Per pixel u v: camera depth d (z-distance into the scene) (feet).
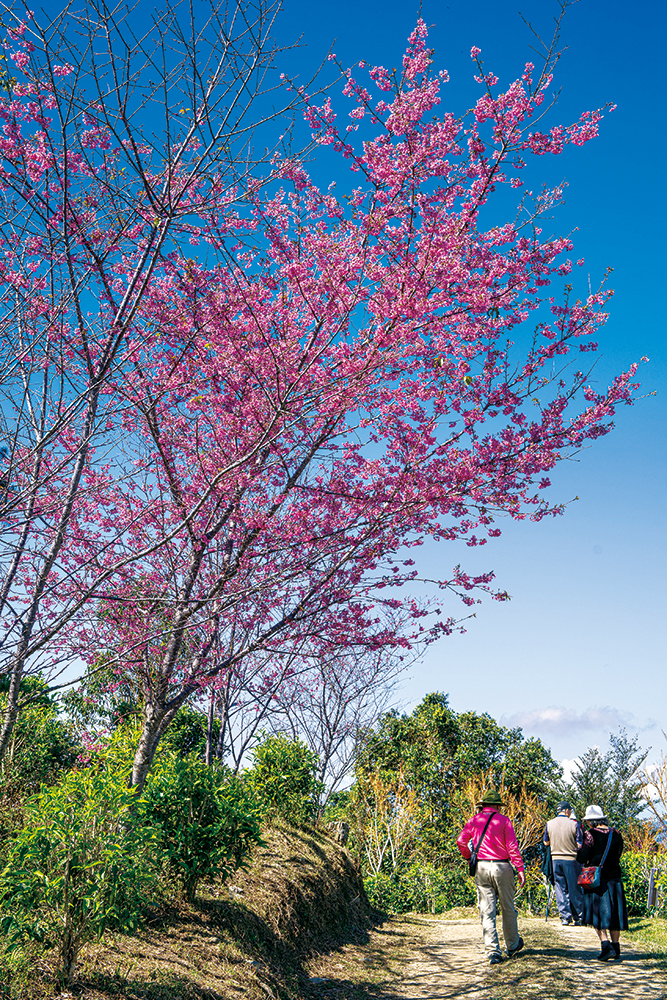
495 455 21.61
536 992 20.26
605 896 23.71
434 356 21.21
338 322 20.95
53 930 16.07
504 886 24.94
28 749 28.45
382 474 23.24
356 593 23.31
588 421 21.99
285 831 35.70
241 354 20.52
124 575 22.71
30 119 16.81
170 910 22.13
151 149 17.85
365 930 33.94
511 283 20.56
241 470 21.35
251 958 21.30
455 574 24.29
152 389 20.33
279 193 21.30
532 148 19.57
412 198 19.80
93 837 16.75
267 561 22.91
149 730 23.49
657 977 21.20
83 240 16.85
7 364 14.99
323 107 19.12
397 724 87.51
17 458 15.76
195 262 20.01
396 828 57.72
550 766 92.17
